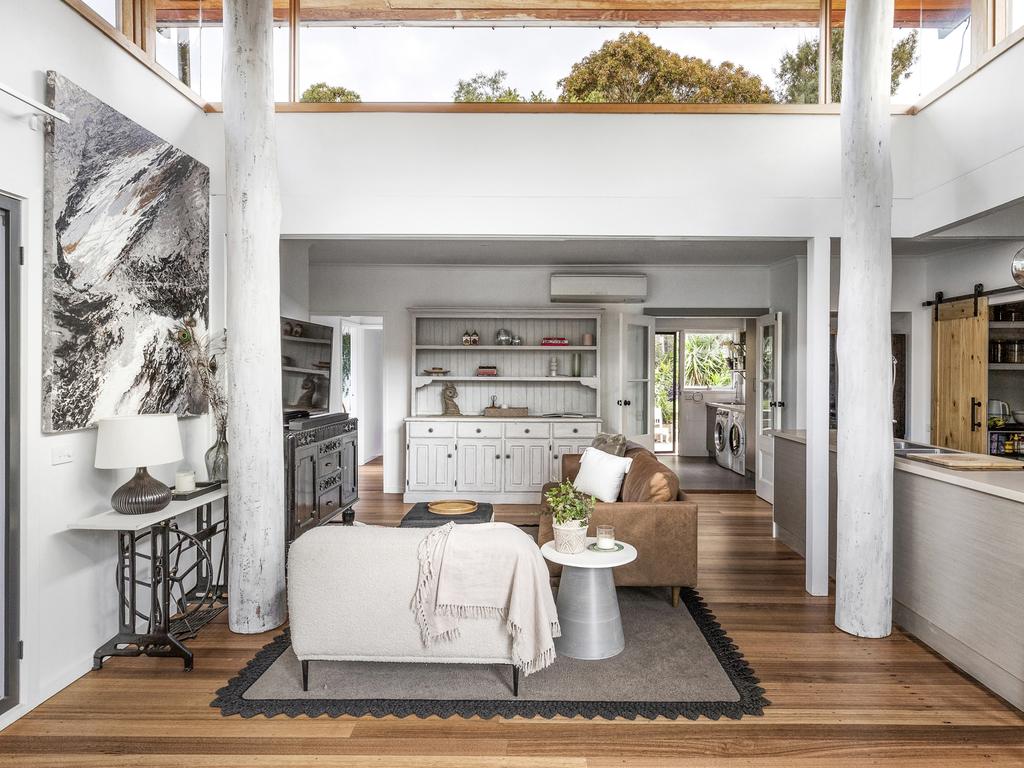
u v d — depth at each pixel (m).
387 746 2.38
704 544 5.25
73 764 2.27
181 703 2.70
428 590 2.61
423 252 6.51
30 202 2.66
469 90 4.46
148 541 3.52
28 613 2.65
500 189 4.13
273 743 2.40
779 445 5.40
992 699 2.75
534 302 7.35
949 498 3.13
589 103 4.21
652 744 2.40
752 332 8.32
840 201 4.09
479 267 7.33
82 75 3.01
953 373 6.13
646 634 3.44
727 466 9.14
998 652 2.77
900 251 6.25
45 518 2.76
